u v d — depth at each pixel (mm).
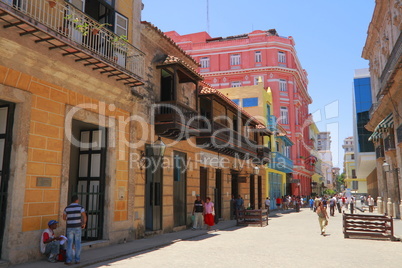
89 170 11555
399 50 15602
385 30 22516
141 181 13023
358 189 68875
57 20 9359
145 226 13500
